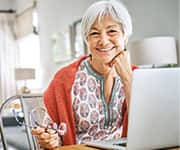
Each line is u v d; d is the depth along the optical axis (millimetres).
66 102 1683
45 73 6871
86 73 1695
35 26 7160
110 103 1687
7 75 8031
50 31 6551
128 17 1678
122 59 1667
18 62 8148
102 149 1468
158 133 1294
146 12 4039
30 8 7391
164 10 3742
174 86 1274
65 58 5875
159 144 1313
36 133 1521
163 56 3281
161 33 3812
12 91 8039
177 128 1327
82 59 1746
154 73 1234
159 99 1256
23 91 6863
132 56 3463
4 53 8055
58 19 6164
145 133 1271
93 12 1645
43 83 6980
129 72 1650
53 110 1702
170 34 3684
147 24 4031
